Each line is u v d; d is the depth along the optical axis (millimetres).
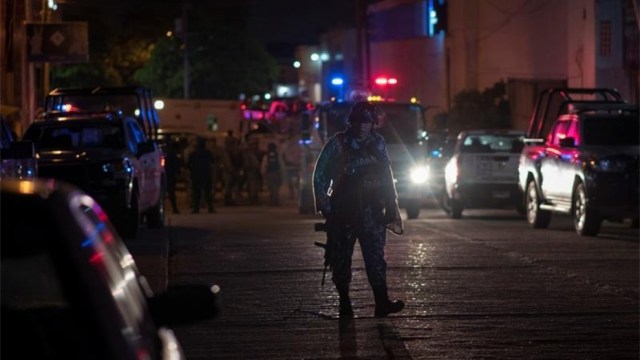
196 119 70750
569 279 17453
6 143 18719
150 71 89562
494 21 61844
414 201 34625
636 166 25047
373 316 14180
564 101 30094
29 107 44500
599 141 26750
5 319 4480
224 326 13633
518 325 13555
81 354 4480
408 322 13750
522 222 32188
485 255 20812
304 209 37969
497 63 61781
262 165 49750
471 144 35406
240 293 16141
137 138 27125
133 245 23297
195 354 12047
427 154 34781
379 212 13469
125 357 4633
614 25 51656
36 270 4520
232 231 27344
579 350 12125
